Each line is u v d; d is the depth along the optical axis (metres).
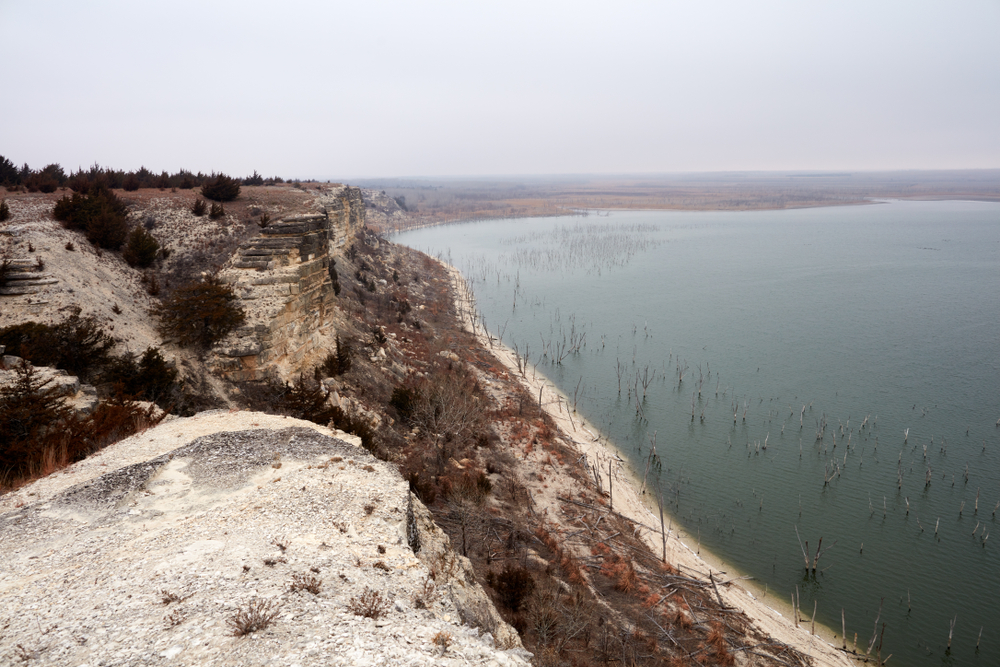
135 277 41.62
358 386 47.94
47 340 30.47
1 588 13.06
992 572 37.19
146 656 10.30
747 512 43.84
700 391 64.88
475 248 178.75
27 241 36.84
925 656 31.17
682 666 27.53
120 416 24.73
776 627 32.56
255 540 15.09
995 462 49.34
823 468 49.66
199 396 36.81
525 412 57.81
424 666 10.20
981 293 105.25
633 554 37.50
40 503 17.27
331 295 51.41
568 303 105.38
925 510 43.53
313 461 20.81
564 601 29.98
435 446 44.38
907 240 177.25
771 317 92.44
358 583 13.31
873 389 64.38
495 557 31.92
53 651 10.59
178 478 19.25
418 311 88.44
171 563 13.85
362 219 126.38
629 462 51.38
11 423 22.61
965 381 65.81
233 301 41.00
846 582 36.62
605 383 69.00
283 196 58.47
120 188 58.03
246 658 10.10
